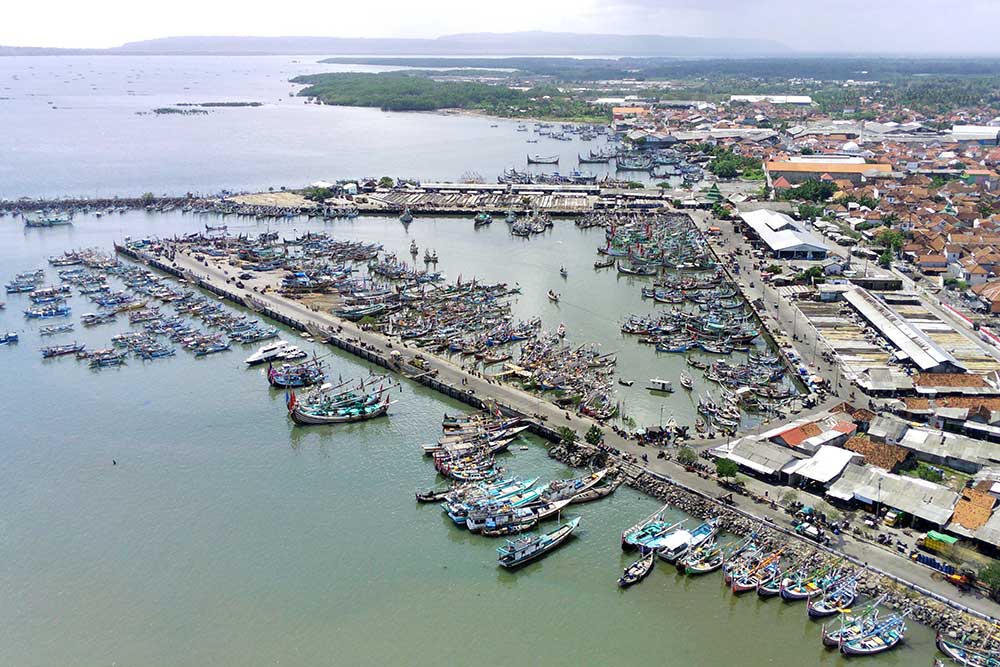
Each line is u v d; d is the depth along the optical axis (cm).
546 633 10300
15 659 9981
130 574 11444
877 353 17888
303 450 14825
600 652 9956
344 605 10831
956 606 10044
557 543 11938
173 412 16288
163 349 19250
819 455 13200
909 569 10750
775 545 11412
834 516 11862
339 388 17150
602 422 15188
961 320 19700
